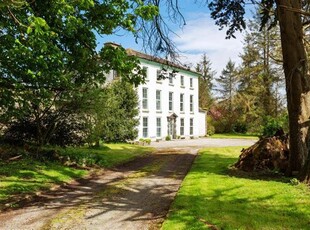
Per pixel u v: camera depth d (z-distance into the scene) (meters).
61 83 13.12
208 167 15.75
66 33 11.10
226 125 58.94
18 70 11.04
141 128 39.09
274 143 13.92
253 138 46.62
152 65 40.91
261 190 9.92
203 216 7.43
